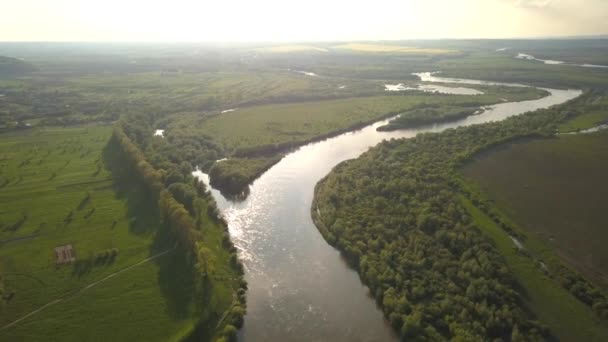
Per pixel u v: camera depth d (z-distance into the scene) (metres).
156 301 80.62
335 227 103.88
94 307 79.31
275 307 81.06
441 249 90.81
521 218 106.19
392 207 110.69
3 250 98.44
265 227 110.50
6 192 129.62
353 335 73.94
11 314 77.88
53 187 132.88
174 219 98.44
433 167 136.50
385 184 122.94
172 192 117.19
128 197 125.00
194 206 112.69
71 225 109.31
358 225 103.62
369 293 84.62
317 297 83.62
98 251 96.44
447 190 119.38
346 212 111.31
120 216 113.69
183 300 80.75
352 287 86.56
